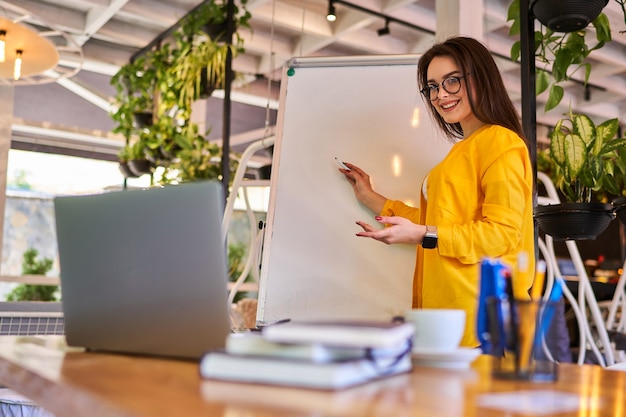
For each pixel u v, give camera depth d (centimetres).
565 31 234
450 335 117
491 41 580
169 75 537
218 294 112
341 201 237
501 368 102
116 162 711
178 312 115
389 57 247
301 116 247
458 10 355
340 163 240
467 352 115
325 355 89
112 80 595
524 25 242
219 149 542
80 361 111
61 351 126
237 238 751
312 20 567
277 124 248
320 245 234
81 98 667
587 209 230
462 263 181
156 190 116
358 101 246
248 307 487
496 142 183
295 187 240
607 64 639
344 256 231
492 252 173
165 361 114
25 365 103
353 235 233
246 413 69
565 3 224
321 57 251
